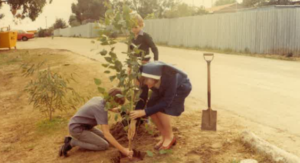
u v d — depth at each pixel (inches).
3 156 180.7
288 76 380.8
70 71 443.2
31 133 213.8
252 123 203.8
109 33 144.3
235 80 357.7
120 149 158.4
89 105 167.6
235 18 740.0
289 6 891.4
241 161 144.0
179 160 153.7
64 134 207.8
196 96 284.2
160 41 1096.8
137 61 152.4
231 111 234.4
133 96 155.4
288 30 624.1
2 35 866.8
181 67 466.9
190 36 924.0
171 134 168.6
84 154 173.3
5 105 294.2
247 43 711.1
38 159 172.9
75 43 1224.2
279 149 150.3
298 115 221.5
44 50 829.2
